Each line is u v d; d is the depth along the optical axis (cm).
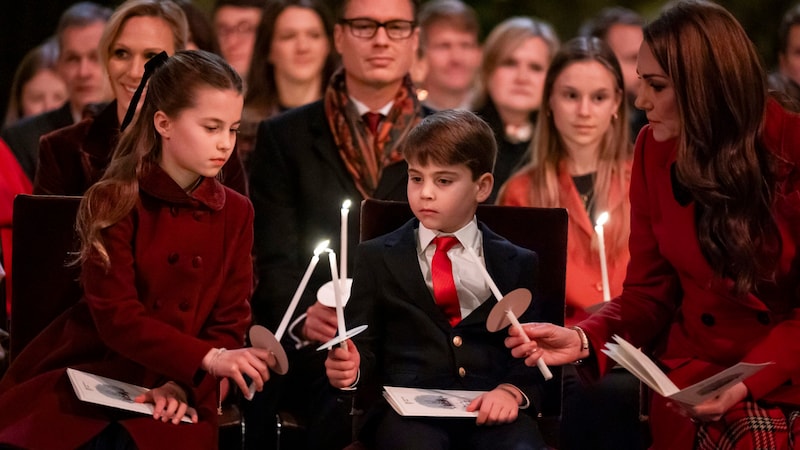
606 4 2956
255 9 2003
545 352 1048
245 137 1677
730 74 1000
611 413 1252
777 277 1027
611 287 1386
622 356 969
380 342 1069
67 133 1300
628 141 1455
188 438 982
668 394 927
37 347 1059
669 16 1022
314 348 1259
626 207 1417
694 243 1041
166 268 1041
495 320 983
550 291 1114
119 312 1002
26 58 2045
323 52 1777
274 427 1244
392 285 1063
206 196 1059
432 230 1074
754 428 995
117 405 955
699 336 1066
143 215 1044
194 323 1048
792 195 1017
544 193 1430
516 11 2977
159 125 1040
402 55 1374
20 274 1092
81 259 1040
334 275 973
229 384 1217
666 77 1016
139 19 1270
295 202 1359
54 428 973
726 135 1009
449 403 995
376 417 1040
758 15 2792
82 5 1892
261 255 1335
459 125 1042
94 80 1817
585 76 1413
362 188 1348
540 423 1083
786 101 1080
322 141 1366
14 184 1493
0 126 2412
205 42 1642
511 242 1117
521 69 1839
